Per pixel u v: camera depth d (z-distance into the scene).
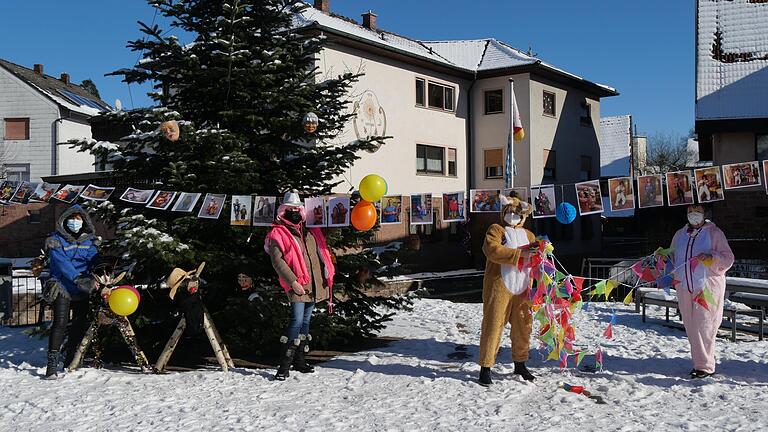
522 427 4.91
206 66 8.33
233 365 7.38
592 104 32.16
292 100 8.04
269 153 8.30
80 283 6.92
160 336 8.06
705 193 6.34
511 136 19.77
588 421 5.05
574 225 30.97
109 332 7.37
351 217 7.14
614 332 9.27
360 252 8.52
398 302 8.78
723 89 23.33
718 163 22.94
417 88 25.00
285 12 8.78
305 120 7.77
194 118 8.36
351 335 8.56
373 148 8.45
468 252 26.31
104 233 18.27
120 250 7.40
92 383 6.55
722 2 26.19
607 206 32.59
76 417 5.32
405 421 5.10
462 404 5.55
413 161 24.45
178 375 6.88
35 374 7.00
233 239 8.02
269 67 7.91
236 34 8.16
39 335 9.51
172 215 8.02
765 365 6.90
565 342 6.59
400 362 7.34
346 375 6.72
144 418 5.25
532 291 6.34
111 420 5.21
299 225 6.68
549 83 28.44
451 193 7.03
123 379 6.66
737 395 5.73
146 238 6.83
